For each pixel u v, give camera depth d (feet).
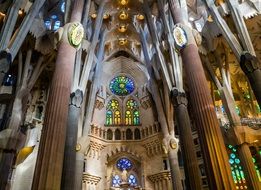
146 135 95.14
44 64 67.26
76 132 58.95
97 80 87.86
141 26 96.27
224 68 68.44
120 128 98.17
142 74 108.88
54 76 45.75
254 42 66.49
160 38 80.38
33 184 34.06
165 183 82.79
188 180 52.08
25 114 70.64
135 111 104.22
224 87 65.87
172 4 60.70
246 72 45.93
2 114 62.54
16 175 64.69
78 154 69.31
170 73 70.74
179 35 53.93
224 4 55.52
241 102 80.53
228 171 37.70
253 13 55.11
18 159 66.03
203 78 47.62
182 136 57.88
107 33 98.78
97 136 92.27
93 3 82.33
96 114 97.19
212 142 40.22
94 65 88.94
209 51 66.95
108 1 86.33
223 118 76.13
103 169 88.58
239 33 50.11
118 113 103.24
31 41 62.64
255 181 54.54
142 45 96.53
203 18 68.33
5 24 47.98
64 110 42.22
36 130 69.92
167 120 82.69
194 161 53.36
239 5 56.70
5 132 53.01
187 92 89.20
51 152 36.83
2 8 56.24
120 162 93.56
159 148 89.10
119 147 93.71
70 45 50.19
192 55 50.39
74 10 57.47
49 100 42.78
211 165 38.78
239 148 59.47
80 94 64.90
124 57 112.68
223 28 53.11
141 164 91.15
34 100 75.05
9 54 45.14
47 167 35.32
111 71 111.75
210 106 43.96
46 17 74.64
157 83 89.40
